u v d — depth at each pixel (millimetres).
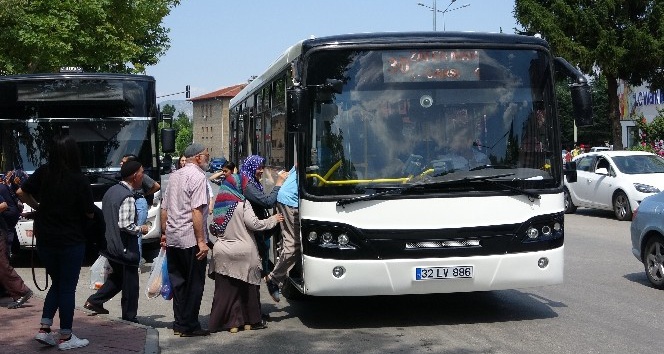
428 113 8742
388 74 8750
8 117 14906
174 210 8734
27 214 8211
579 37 38594
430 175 8609
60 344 7867
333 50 8719
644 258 11562
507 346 8000
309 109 8672
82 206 7844
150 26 35906
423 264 8461
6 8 26562
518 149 8789
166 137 15328
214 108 144375
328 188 8555
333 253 8453
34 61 29562
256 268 9086
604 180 22016
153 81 15461
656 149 29422
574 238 17500
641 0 37844
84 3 29688
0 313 10000
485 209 8586
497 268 8570
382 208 8477
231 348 8258
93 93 15062
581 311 9742
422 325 9172
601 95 64125
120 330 8812
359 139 8641
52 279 7961
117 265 9469
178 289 8836
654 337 8305
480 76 8852
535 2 39062
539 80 8961
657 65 37969
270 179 11578
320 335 8789
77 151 7918
